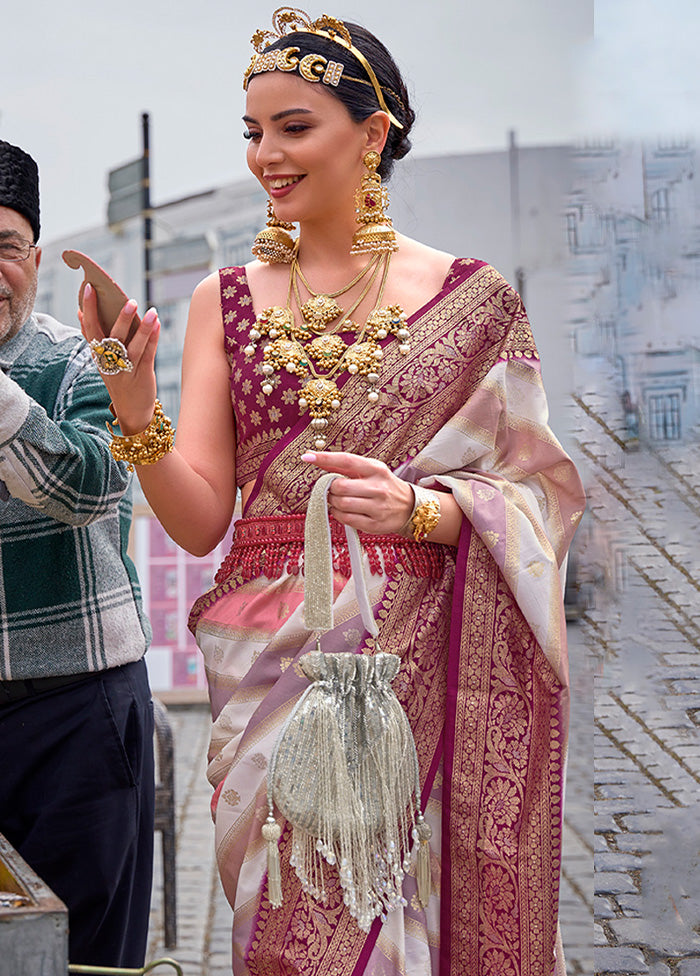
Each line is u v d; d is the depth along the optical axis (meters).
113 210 6.53
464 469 1.78
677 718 2.78
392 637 1.70
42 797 2.06
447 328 1.77
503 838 1.70
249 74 1.76
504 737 1.72
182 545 1.83
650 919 2.59
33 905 1.21
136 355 1.59
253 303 1.84
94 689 2.07
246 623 1.75
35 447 1.76
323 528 1.56
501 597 1.73
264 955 1.64
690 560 2.81
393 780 1.62
